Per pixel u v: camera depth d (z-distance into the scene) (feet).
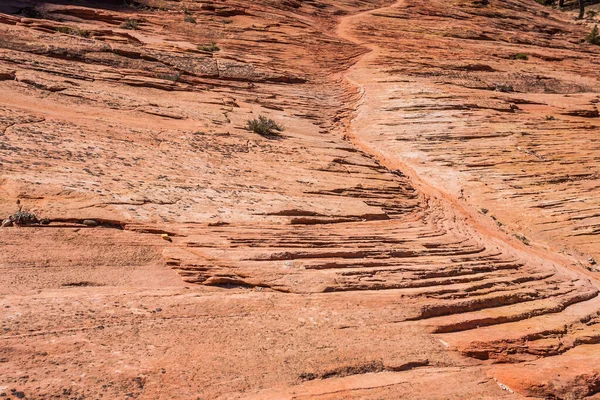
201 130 57.67
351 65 119.55
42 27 86.12
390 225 43.29
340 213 41.73
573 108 101.96
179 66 84.79
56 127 46.39
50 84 58.49
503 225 57.98
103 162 40.42
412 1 204.44
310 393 20.03
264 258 30.27
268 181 46.06
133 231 30.45
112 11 117.80
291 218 37.40
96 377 18.53
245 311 25.23
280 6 157.07
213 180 42.75
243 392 19.53
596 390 24.94
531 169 70.74
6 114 46.14
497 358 26.09
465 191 64.18
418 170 69.36
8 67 61.41
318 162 55.67
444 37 165.78
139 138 49.85
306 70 108.88
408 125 82.79
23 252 26.02
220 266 28.58
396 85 100.01
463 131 80.23
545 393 23.66
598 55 181.16
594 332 31.94
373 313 27.17
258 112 75.00
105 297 23.88
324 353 22.84
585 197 64.69
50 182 33.04
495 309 32.22
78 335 20.65
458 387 22.75
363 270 31.60
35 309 21.72
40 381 17.75
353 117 88.74
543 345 27.76
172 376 19.45
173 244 30.12
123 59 80.12
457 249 41.29
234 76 89.04
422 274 33.37
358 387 21.02
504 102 97.50
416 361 23.81
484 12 208.03
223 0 141.28
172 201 35.65
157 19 119.44
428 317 28.50
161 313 23.56
